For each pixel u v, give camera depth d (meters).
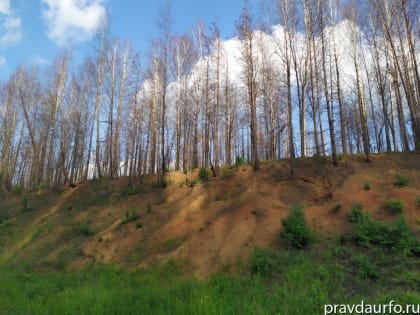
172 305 7.69
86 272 13.27
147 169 30.33
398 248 9.85
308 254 10.74
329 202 14.88
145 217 17.56
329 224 12.62
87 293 8.98
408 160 17.47
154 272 12.38
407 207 12.70
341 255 10.27
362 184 15.74
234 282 9.59
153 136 26.58
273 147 25.78
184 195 19.30
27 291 10.20
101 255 15.09
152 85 26.00
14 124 32.97
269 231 12.94
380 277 8.75
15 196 27.31
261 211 14.74
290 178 18.09
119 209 19.95
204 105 25.55
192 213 16.86
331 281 8.78
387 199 13.53
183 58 25.03
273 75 25.66
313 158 19.81
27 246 17.64
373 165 17.83
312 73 21.34
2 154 31.64
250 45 21.00
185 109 26.06
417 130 19.56
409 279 8.34
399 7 20.80
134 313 7.30
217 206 16.70
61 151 29.08
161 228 16.08
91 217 19.81
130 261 14.09
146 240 15.41
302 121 21.06
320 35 20.70
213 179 20.25
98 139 26.81
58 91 29.89
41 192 26.47
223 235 13.80
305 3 21.03
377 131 31.22
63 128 29.00
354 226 11.80
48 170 29.61
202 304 7.33
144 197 20.50
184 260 12.91
